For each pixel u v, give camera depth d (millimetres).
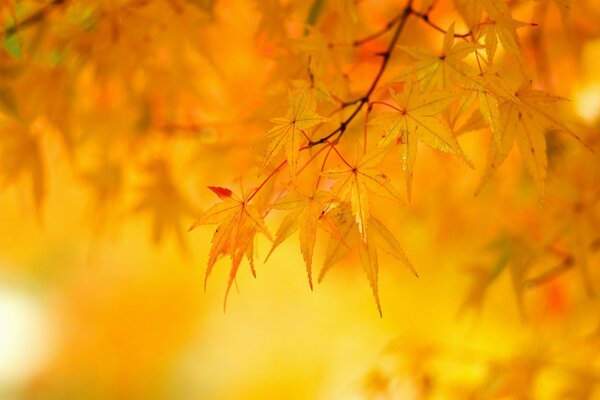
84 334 3820
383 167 1457
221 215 1172
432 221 1595
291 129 1168
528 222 1423
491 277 1421
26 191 2387
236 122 1396
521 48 1215
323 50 1255
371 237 1183
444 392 1507
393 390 1497
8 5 1316
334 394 2809
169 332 3689
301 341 3236
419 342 1545
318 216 1165
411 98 1169
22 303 3785
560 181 1394
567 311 1643
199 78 1409
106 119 1406
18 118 1331
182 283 3480
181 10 1331
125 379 3932
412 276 1873
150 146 1426
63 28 1353
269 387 3461
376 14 1401
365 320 2414
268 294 3217
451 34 1185
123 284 3631
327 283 2578
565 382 1568
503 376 1443
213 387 3791
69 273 3625
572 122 1398
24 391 3986
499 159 1200
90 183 1437
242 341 3512
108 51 1344
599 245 1396
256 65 1416
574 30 1400
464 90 1173
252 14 1395
